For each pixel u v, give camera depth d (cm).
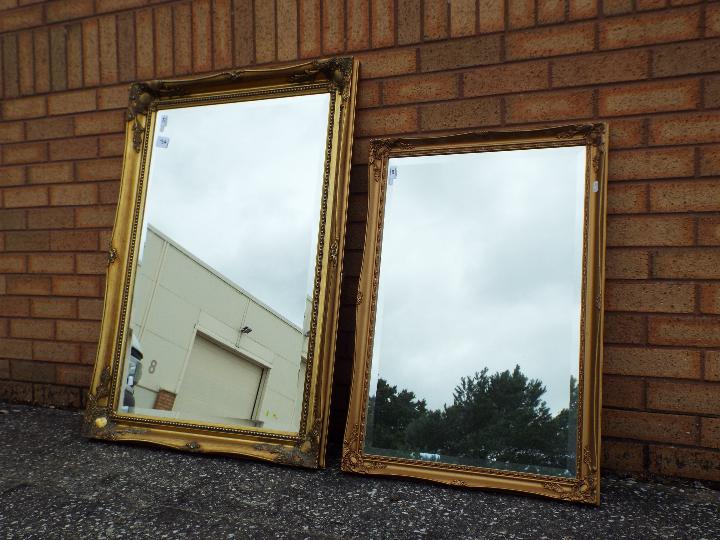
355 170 228
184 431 214
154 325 232
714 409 181
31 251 280
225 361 219
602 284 180
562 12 201
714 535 149
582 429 175
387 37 223
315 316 206
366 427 197
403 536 148
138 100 249
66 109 274
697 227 185
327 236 211
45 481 184
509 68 208
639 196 192
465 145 205
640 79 192
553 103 202
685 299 186
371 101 226
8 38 284
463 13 213
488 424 187
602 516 160
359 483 185
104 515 160
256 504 167
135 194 244
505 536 148
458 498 173
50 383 273
